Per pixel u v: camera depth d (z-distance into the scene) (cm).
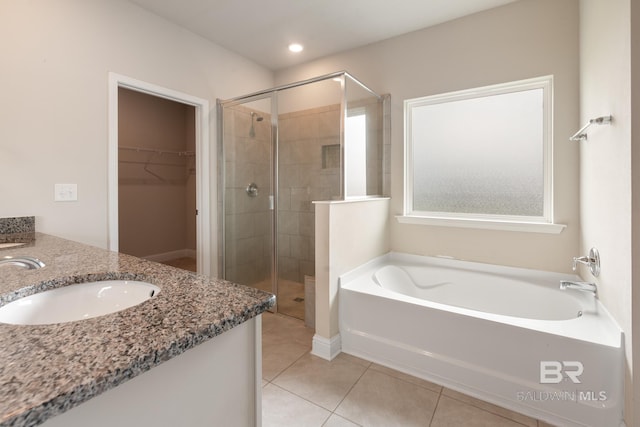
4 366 48
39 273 103
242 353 78
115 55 229
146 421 59
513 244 238
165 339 57
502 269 242
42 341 56
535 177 237
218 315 69
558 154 221
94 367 48
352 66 312
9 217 185
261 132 304
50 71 199
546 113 230
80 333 60
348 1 235
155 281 95
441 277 257
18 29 186
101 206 224
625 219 131
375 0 233
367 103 277
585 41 193
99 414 52
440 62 264
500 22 239
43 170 197
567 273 220
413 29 273
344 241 226
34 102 193
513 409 159
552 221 225
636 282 125
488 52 244
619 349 136
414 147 287
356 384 181
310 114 275
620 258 137
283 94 290
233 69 320
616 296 143
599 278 168
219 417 73
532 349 154
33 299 91
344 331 217
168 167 470
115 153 230
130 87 243
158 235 461
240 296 81
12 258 125
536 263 230
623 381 135
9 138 184
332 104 260
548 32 222
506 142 248
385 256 284
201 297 80
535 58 226
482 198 258
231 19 261
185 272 105
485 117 256
